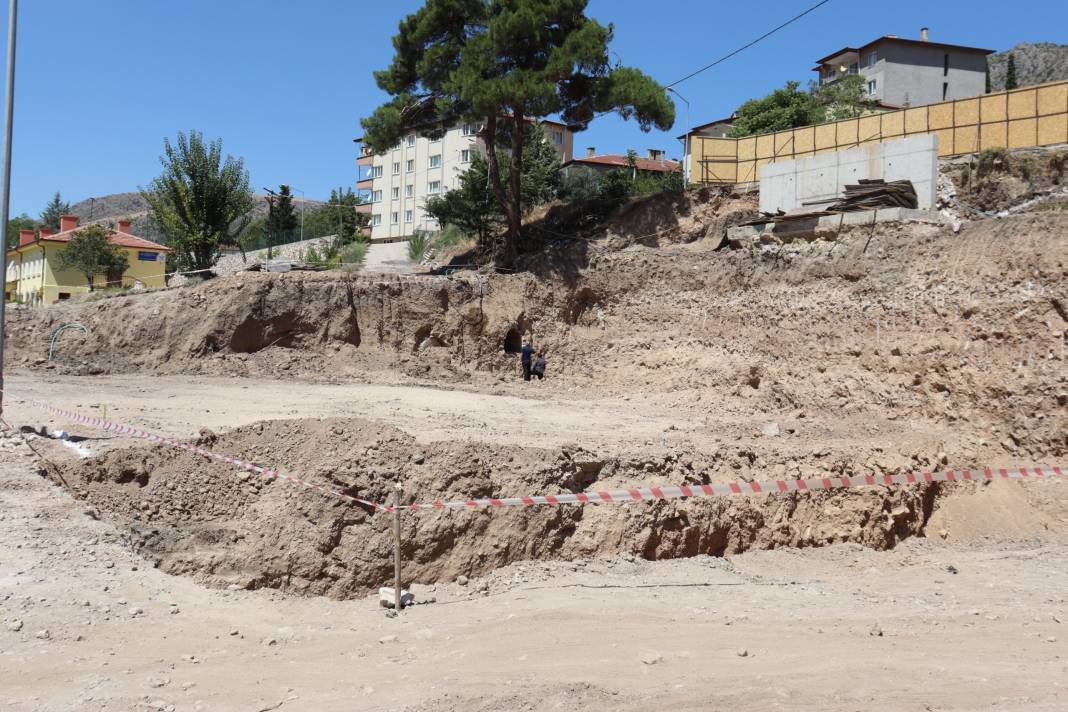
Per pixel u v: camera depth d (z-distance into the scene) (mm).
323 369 23734
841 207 24391
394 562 8922
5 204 11648
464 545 9969
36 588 7469
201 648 6980
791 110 42188
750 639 7969
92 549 8508
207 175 35156
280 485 9852
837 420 18547
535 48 28094
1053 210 21562
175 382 20406
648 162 60406
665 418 18641
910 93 63094
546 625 8023
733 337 24312
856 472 14266
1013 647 8180
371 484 9805
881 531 14023
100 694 5742
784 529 13031
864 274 22547
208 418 14641
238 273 25703
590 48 27031
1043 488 16844
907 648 7953
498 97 26500
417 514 9828
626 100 28062
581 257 28188
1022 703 6297
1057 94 23969
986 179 23891
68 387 18359
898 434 16578
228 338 23516
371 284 25594
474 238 34156
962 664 7391
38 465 10141
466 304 26391
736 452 13430
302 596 8883
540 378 25734
